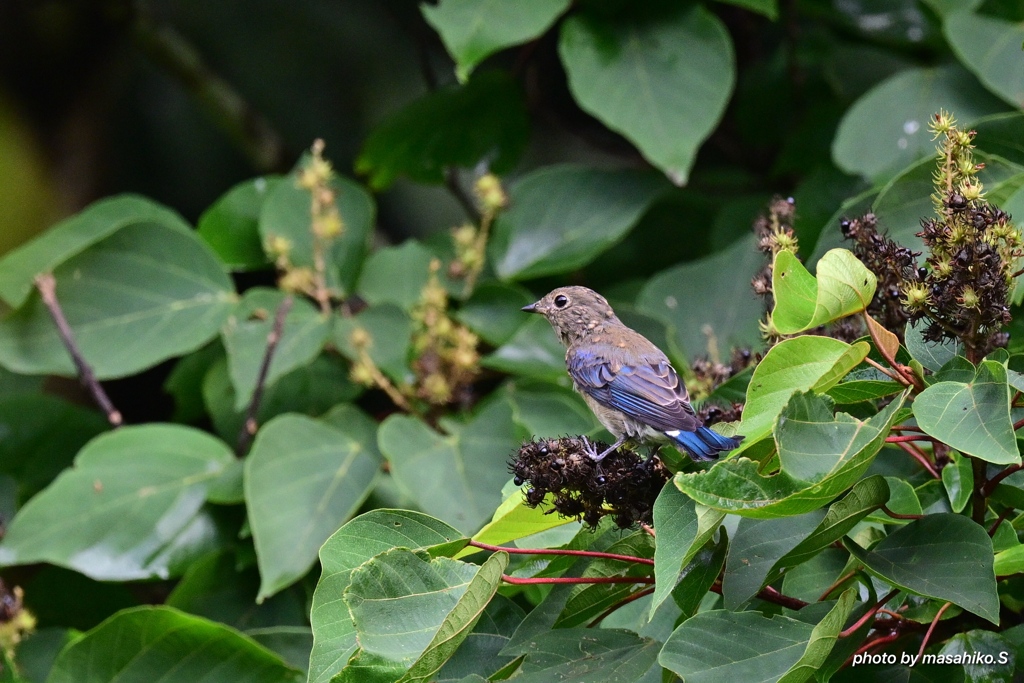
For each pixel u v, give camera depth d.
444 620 5.76
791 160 13.27
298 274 11.38
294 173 12.23
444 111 13.40
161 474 11.00
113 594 11.52
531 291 13.31
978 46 10.88
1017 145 8.98
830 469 5.71
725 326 11.66
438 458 10.18
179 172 16.80
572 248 12.42
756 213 12.87
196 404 12.94
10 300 12.03
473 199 16.03
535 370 11.29
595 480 6.69
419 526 6.49
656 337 11.27
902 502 6.91
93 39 15.40
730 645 5.93
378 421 11.65
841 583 7.10
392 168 13.77
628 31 11.41
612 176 12.73
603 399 9.26
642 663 6.27
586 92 11.18
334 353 11.96
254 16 16.80
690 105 11.11
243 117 16.16
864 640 6.71
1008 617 7.41
